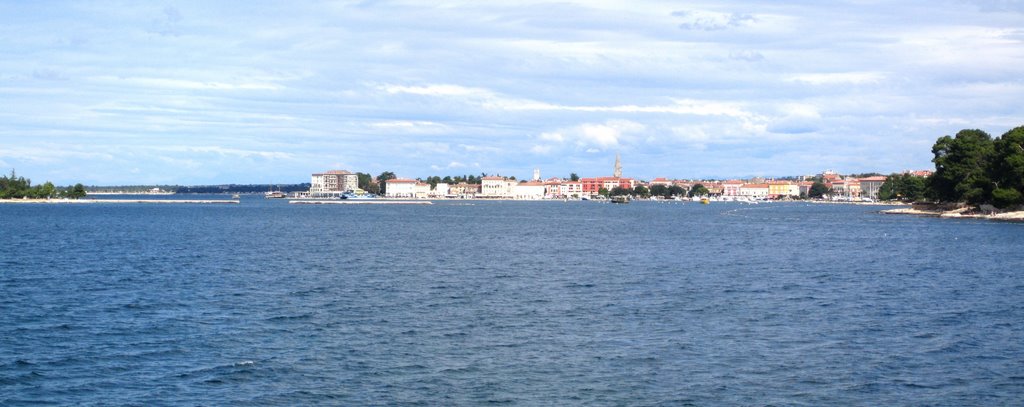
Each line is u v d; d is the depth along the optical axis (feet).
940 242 441.68
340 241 454.40
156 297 222.89
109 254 356.38
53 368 146.61
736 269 298.76
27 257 339.36
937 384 140.67
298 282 257.55
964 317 196.75
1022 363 153.28
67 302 213.87
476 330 180.65
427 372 146.72
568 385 139.74
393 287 247.29
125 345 163.53
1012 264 319.06
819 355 158.30
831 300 222.07
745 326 184.96
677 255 360.69
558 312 203.00
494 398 133.39
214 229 582.35
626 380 142.41
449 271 292.20
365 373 145.89
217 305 210.38
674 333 177.27
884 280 265.95
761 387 138.72
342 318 193.77
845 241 453.17
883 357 156.87
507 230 579.48
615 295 231.30
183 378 141.69
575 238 484.74
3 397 131.03
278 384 139.23
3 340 166.81
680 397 133.90
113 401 129.90
